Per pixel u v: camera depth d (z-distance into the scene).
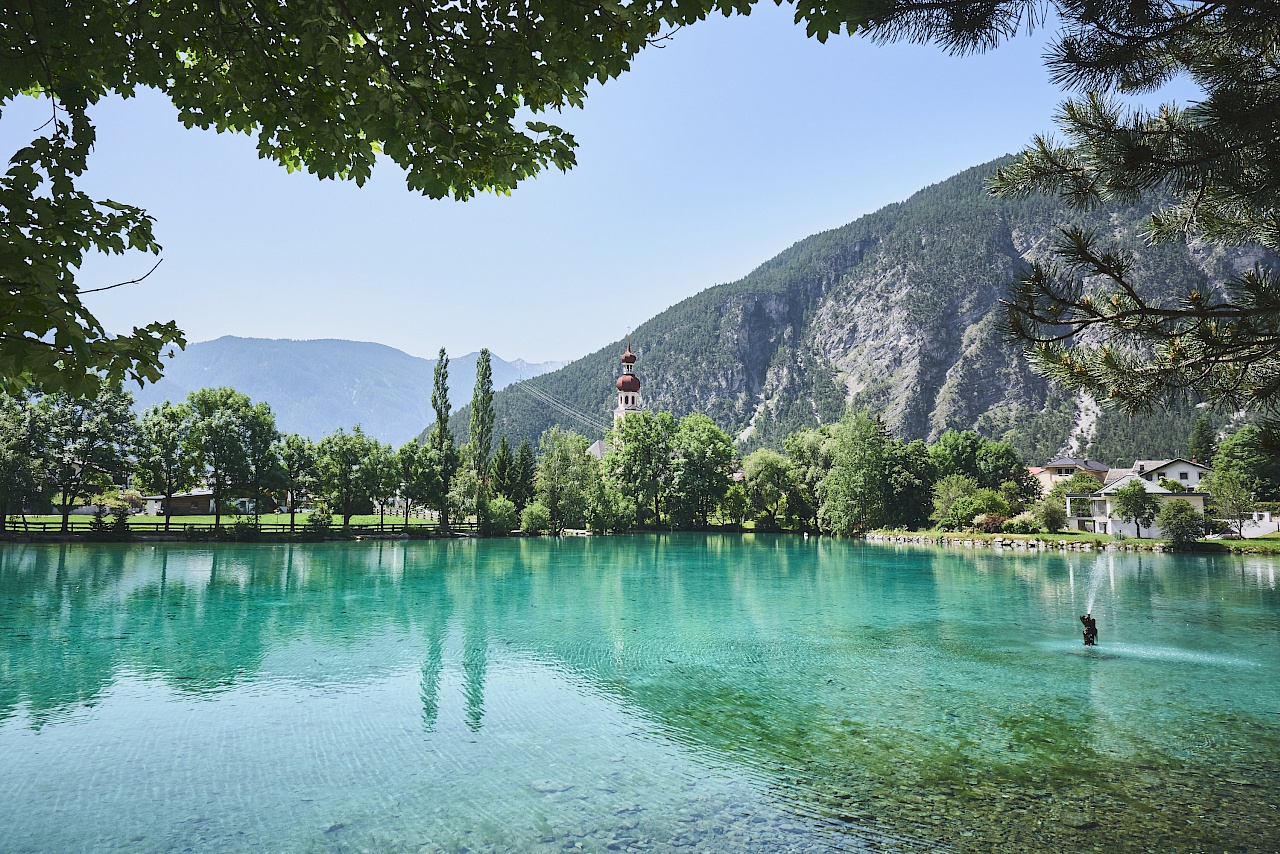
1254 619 26.89
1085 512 88.38
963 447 105.88
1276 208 5.43
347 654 20.45
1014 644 22.30
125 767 11.98
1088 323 6.09
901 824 9.99
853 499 78.06
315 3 4.16
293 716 14.74
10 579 35.44
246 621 25.47
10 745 12.98
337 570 42.41
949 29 4.52
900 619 26.84
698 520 97.31
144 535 58.97
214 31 4.37
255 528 62.72
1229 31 4.90
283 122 4.79
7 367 3.51
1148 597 32.97
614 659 20.03
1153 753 12.70
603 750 12.86
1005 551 60.97
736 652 21.03
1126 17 4.56
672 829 9.81
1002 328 6.49
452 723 14.34
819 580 39.62
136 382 3.88
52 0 3.97
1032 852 9.17
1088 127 5.53
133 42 4.35
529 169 5.05
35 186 3.95
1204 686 17.27
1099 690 16.97
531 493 96.75
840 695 16.48
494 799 10.77
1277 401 5.85
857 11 4.41
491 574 41.56
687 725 14.23
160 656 20.02
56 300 3.52
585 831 9.77
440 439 81.81
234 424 63.47
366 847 9.30
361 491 72.69
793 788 11.19
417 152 4.86
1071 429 196.25
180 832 9.70
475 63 4.46
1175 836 9.60
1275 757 12.49
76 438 58.22
